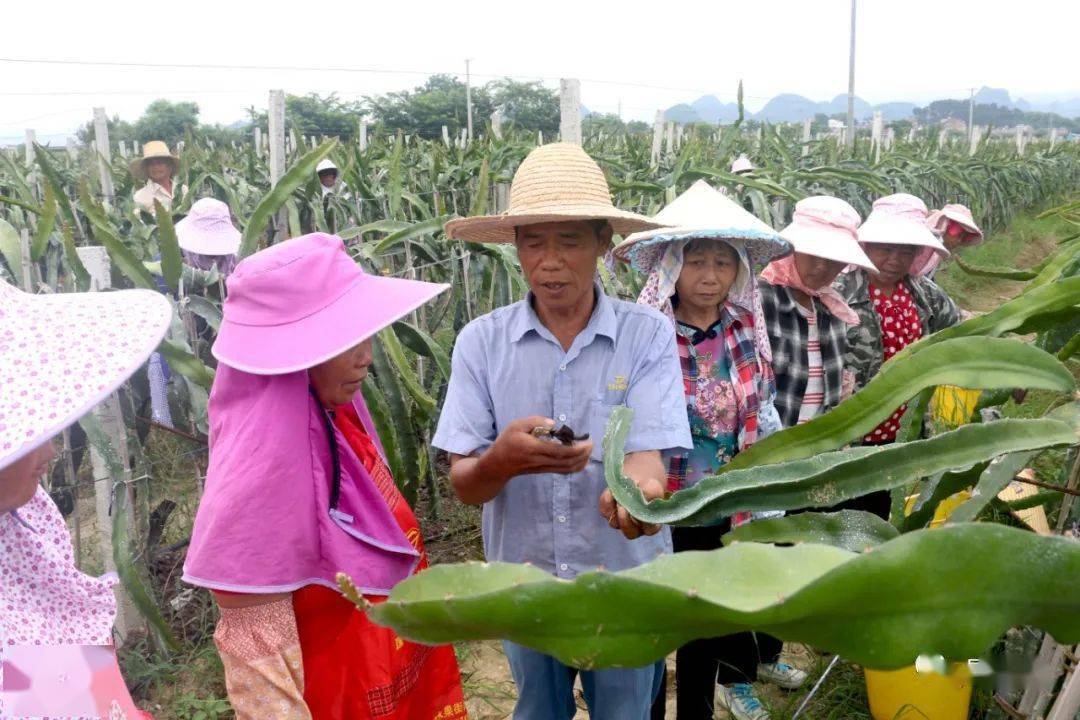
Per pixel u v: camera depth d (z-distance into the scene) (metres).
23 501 0.99
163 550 3.21
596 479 1.68
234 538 1.30
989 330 0.96
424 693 1.68
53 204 2.72
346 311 1.38
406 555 1.51
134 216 4.90
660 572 0.54
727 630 0.53
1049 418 0.82
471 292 4.21
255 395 1.35
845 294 2.82
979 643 0.52
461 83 44.22
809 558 0.54
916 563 0.50
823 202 2.53
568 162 1.60
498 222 1.64
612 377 1.67
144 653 2.82
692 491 0.88
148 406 3.05
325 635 1.45
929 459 0.83
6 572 1.08
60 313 0.98
